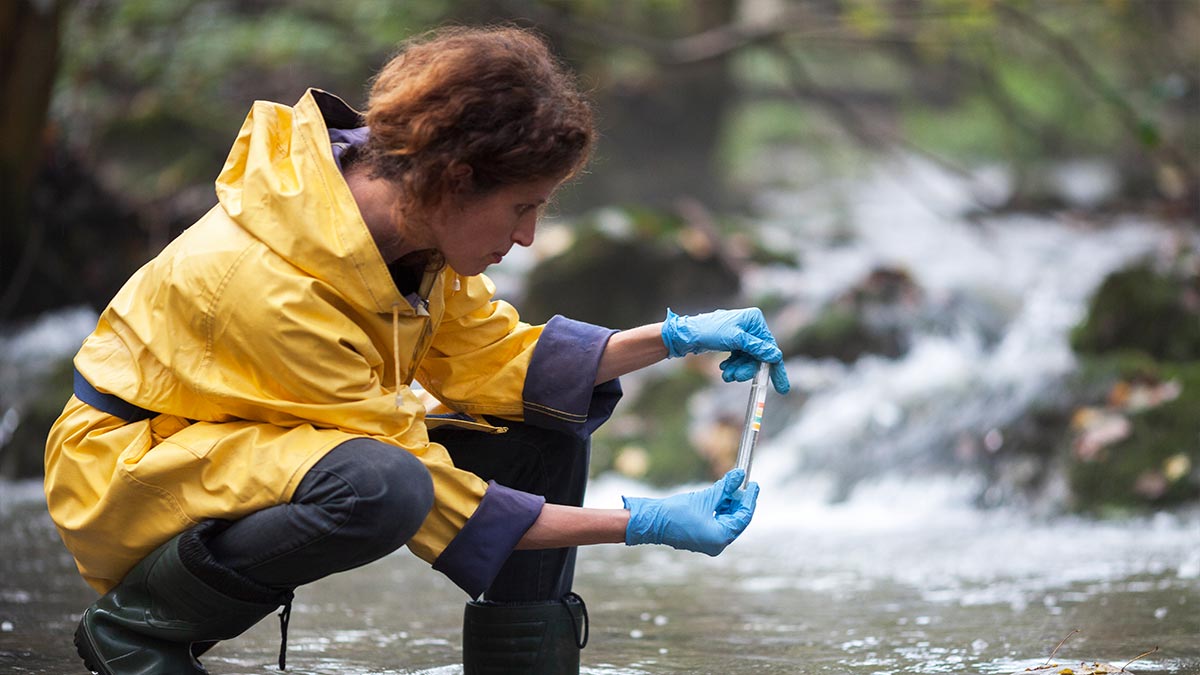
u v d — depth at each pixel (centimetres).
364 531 321
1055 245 1385
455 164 317
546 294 1059
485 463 373
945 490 778
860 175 2584
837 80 2902
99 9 1527
